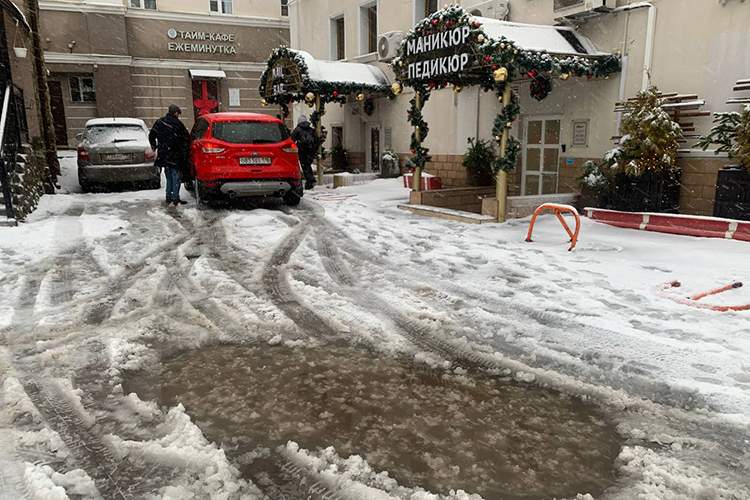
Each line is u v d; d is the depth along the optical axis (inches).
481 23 334.6
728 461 102.0
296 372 140.6
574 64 349.1
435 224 348.8
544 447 108.0
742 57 303.6
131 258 252.1
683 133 335.3
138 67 989.2
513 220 359.9
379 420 117.6
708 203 327.0
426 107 579.8
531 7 427.2
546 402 125.3
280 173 392.5
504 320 174.2
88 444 107.7
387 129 650.8
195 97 1048.2
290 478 97.7
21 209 335.9
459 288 208.7
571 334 162.2
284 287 211.6
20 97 421.7
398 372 140.7
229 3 1044.5
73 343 156.1
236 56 1059.3
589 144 399.9
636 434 111.6
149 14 980.6
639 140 329.1
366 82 585.0
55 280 216.1
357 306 189.3
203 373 140.0
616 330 164.1
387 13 615.8
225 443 108.8
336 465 101.1
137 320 174.7
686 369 138.6
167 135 402.3
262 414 120.0
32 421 116.0
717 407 120.8
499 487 95.8
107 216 360.2
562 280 217.6
